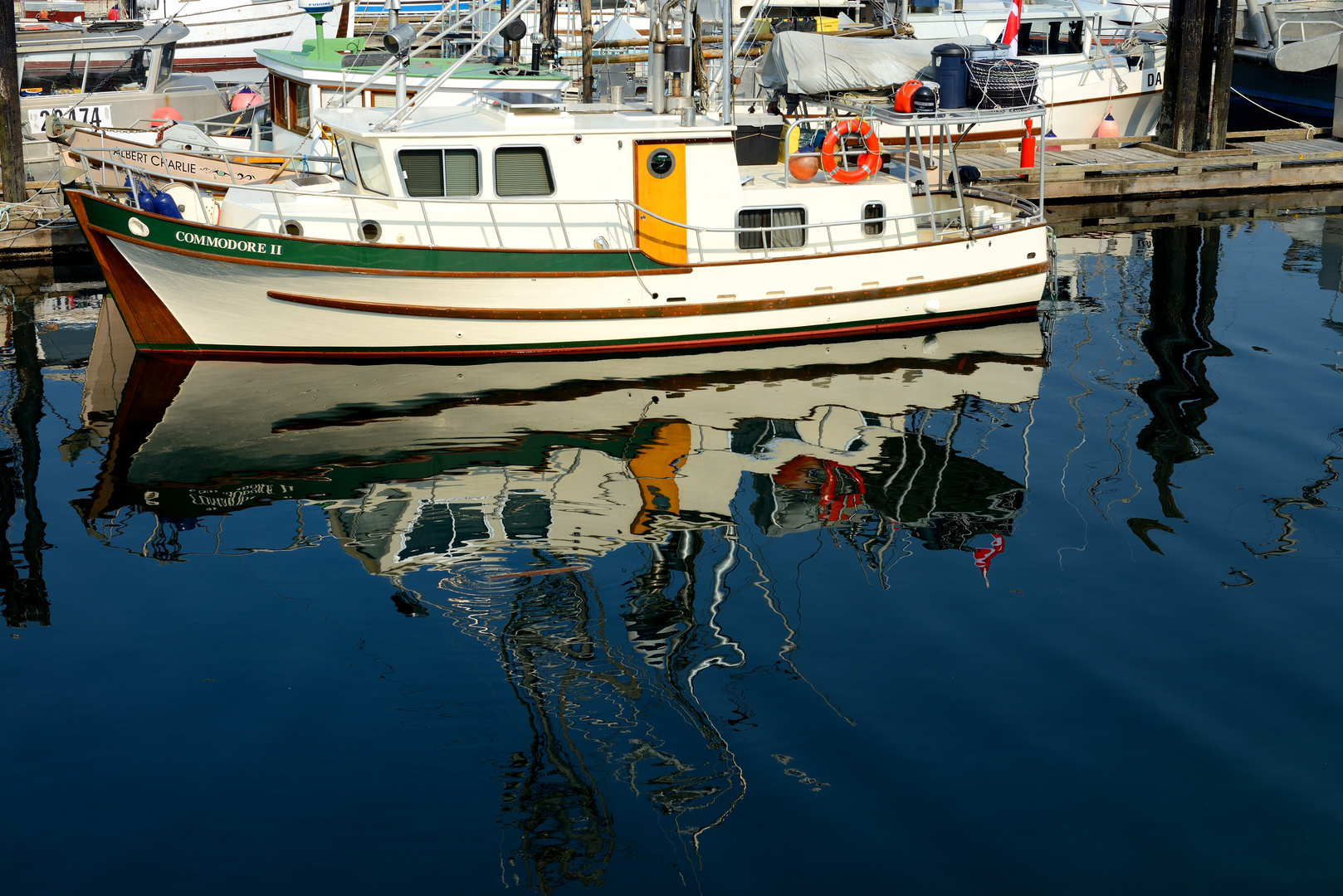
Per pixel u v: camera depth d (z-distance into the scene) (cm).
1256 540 984
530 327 1465
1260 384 1348
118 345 1517
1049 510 1047
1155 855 634
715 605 885
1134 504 1057
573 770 701
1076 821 659
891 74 2003
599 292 1459
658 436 1223
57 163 2100
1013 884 614
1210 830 652
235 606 885
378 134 1404
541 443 1202
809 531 1007
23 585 914
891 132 2395
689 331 1509
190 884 613
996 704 762
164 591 907
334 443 1197
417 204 1415
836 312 1552
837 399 1334
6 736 728
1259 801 673
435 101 1811
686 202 1463
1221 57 2409
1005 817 662
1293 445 1177
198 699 768
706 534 998
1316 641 833
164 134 1845
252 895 606
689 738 732
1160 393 1333
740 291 1504
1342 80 2553
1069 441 1202
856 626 857
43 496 1072
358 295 1415
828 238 1536
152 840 644
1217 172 2352
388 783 690
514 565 946
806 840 646
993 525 1018
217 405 1309
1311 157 2378
